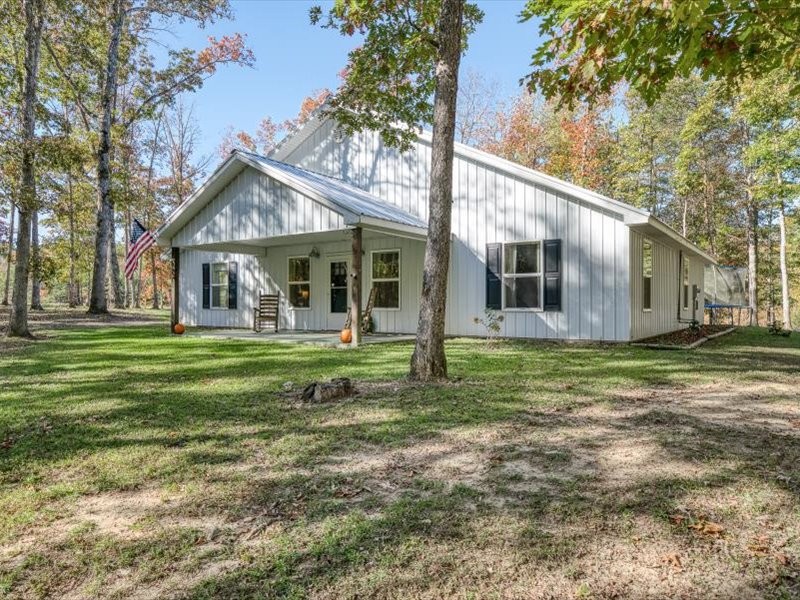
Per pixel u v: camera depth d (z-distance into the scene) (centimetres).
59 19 1488
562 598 183
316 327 1398
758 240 2589
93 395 519
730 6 251
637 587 189
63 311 1931
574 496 268
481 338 1116
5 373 654
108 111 1689
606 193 2666
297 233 1026
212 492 277
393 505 258
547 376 619
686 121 2088
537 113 2861
